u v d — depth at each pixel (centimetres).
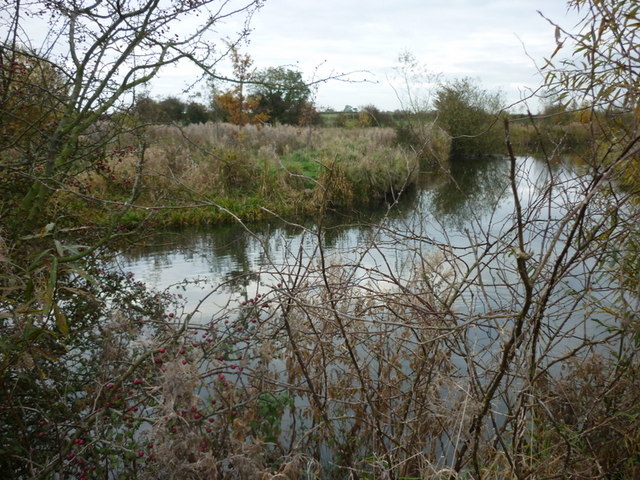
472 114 2620
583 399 287
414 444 286
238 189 1422
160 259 902
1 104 365
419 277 342
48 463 266
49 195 374
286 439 331
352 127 2784
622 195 277
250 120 2209
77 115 392
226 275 772
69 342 351
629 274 266
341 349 313
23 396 307
